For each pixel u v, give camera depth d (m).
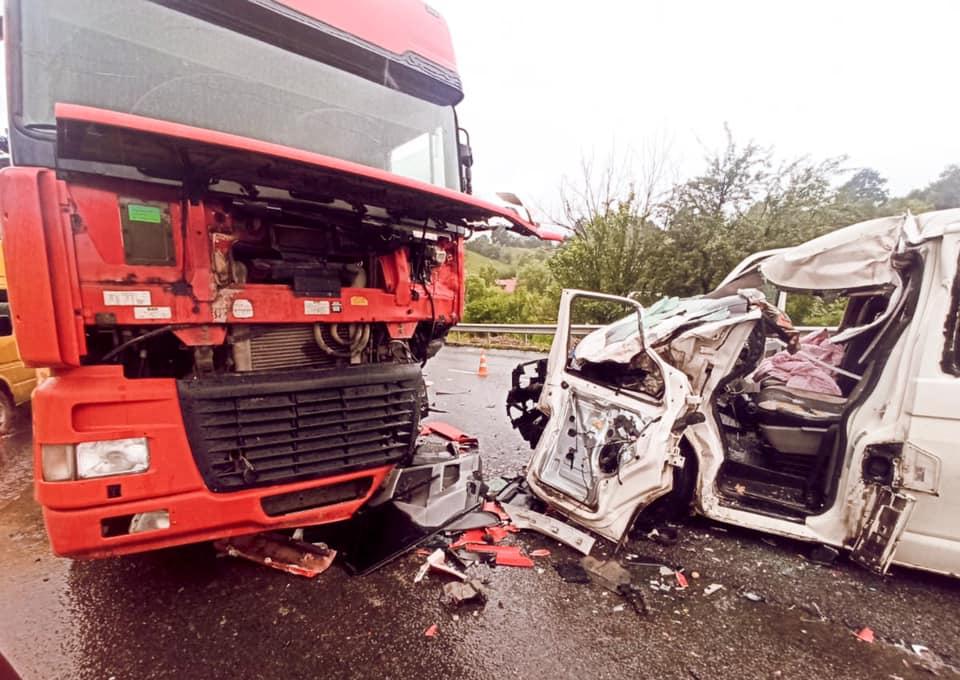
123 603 2.17
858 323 3.76
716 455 2.89
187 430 1.92
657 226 10.45
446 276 3.07
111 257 1.76
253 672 1.79
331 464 2.36
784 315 2.95
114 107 2.00
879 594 2.36
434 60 3.13
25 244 1.58
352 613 2.13
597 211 11.07
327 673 1.80
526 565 2.56
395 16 2.94
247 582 2.34
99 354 1.87
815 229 9.07
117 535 1.85
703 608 2.25
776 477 3.13
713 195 10.16
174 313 1.90
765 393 3.49
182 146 1.55
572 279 11.20
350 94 2.73
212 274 1.98
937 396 2.23
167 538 1.96
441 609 2.18
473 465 3.29
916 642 2.04
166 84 2.13
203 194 1.92
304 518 2.33
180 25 2.17
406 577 2.41
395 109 2.95
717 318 2.98
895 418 2.37
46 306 1.61
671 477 2.61
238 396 2.02
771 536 2.93
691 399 2.63
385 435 2.54
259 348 2.20
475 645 1.96
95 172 1.71
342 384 2.33
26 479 3.69
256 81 2.39
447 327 3.17
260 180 1.96
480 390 7.10
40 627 2.02
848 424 2.59
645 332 3.12
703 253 9.81
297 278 2.21
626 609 2.23
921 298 2.38
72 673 1.78
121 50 2.02
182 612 2.12
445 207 2.43
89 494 1.75
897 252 2.51
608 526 2.72
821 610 2.24
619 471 2.72
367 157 2.81
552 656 1.92
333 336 2.39
